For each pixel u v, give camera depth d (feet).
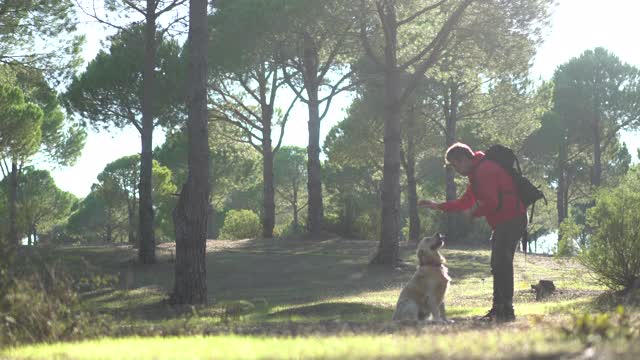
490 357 10.35
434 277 26.43
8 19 85.87
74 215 222.07
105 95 107.24
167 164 192.75
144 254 80.02
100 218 219.61
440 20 81.10
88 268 27.76
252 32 95.14
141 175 81.15
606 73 171.73
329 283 68.03
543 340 13.20
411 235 135.13
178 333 23.76
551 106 135.95
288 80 115.85
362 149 134.31
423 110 130.62
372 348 12.96
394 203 82.17
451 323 24.13
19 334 21.65
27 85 92.48
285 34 94.02
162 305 48.57
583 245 45.52
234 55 100.32
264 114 124.77
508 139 135.23
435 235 26.99
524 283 60.03
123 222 216.54
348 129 133.49
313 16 78.23
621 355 9.96
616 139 180.75
